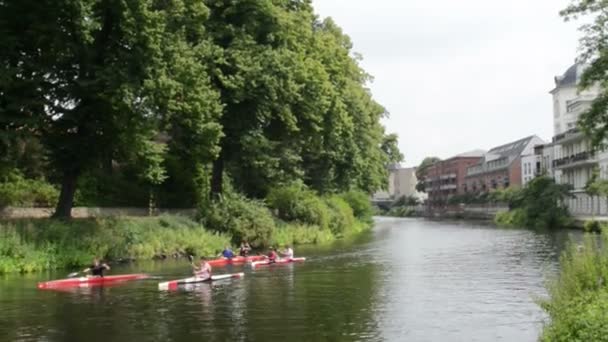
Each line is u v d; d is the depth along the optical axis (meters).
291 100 42.62
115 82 30.30
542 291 23.11
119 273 29.28
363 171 68.88
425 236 63.28
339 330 16.33
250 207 44.84
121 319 17.97
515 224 86.56
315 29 68.56
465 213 147.62
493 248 44.69
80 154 33.59
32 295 22.56
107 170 46.72
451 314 18.52
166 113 34.03
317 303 20.55
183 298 21.83
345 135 53.97
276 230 47.22
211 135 36.38
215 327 16.77
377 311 19.03
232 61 40.62
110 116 32.78
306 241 52.06
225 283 25.86
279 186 54.53
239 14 42.88
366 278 27.38
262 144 43.97
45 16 30.27
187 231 39.28
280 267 32.59
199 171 48.69
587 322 10.53
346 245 49.47
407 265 33.12
